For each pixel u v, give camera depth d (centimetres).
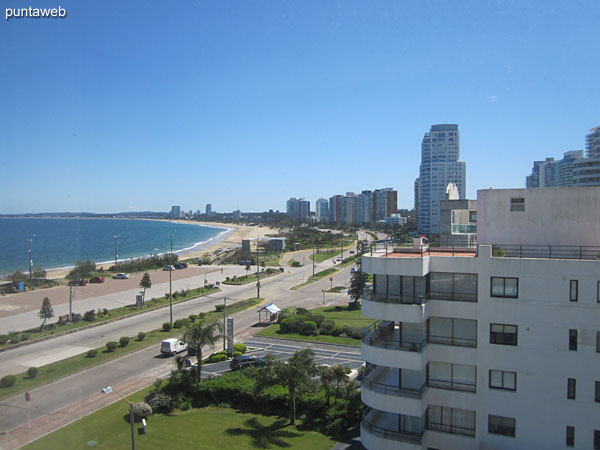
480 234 3262
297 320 6794
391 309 2878
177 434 3497
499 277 2831
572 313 2659
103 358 5412
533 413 2734
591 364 2620
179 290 10544
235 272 14088
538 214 3127
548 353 2709
